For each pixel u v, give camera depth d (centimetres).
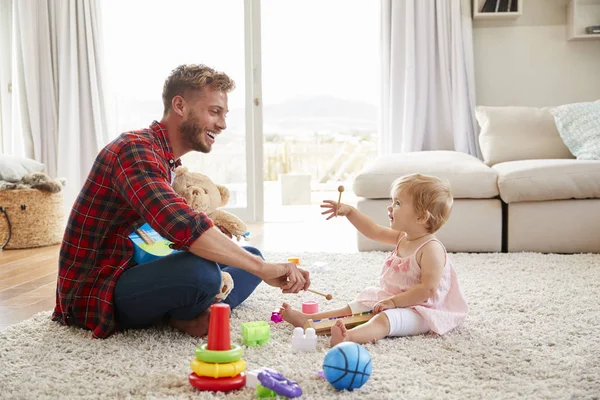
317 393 146
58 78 521
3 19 519
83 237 194
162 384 153
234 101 517
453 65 484
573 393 145
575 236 351
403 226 202
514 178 348
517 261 320
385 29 494
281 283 185
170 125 197
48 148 522
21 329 205
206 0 517
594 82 491
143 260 195
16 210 407
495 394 145
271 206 696
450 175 357
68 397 146
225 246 178
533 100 498
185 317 193
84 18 518
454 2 481
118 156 186
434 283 193
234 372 151
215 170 522
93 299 196
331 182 866
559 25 491
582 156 388
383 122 502
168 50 527
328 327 195
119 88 536
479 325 205
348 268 306
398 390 149
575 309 223
